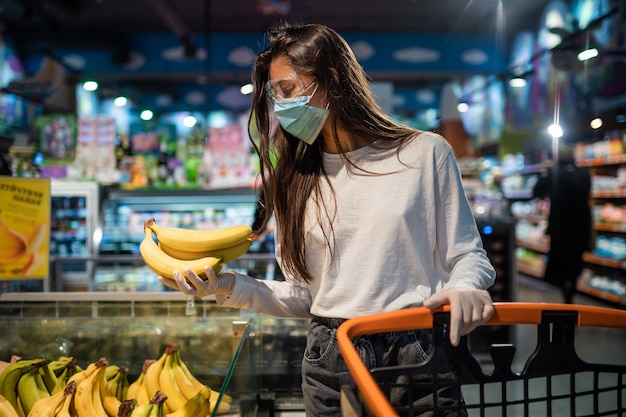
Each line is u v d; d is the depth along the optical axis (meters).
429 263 1.25
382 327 0.99
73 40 9.62
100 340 1.98
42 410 1.60
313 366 1.28
